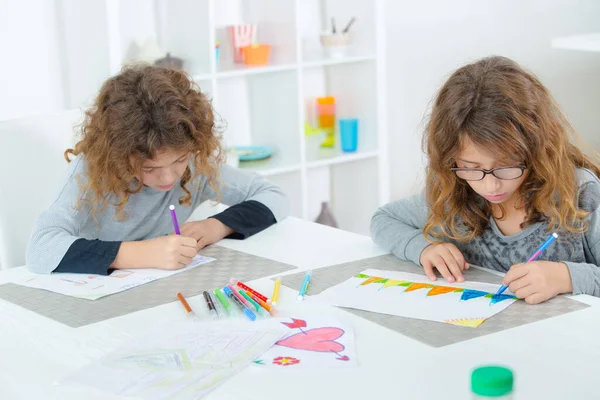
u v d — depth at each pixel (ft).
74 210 5.34
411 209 5.32
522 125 4.42
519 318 3.90
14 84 8.64
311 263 4.91
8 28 8.51
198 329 3.89
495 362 3.42
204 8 8.80
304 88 10.85
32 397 3.32
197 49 9.03
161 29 9.43
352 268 4.78
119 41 8.33
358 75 10.53
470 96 4.45
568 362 3.41
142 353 3.63
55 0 8.77
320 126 10.67
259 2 10.02
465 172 4.54
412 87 11.85
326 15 10.84
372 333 3.78
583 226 4.77
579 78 12.96
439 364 3.42
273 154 10.15
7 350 3.78
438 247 4.74
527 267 4.20
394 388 3.21
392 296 4.27
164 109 5.06
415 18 11.60
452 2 11.84
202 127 5.36
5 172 5.83
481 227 5.06
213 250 5.24
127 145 5.03
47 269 4.92
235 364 3.46
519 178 4.50
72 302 4.39
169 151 5.06
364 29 10.28
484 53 12.25
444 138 4.56
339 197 11.35
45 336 3.93
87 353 3.70
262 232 5.64
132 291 4.52
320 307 4.15
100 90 5.43
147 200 5.79
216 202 6.25
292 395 3.18
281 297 4.32
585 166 5.03
